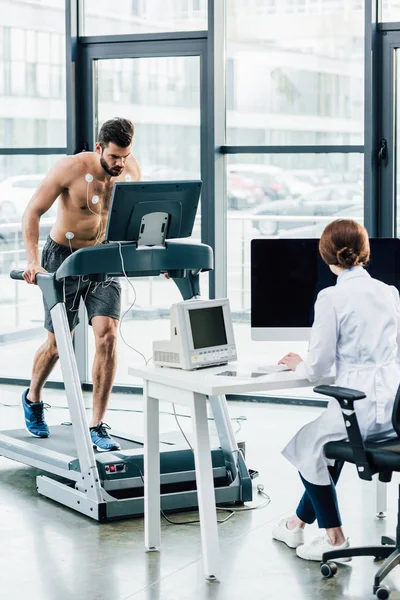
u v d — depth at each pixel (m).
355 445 3.55
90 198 5.02
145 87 6.95
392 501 4.73
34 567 3.90
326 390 3.54
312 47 6.52
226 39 6.73
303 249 4.16
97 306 5.08
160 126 6.93
